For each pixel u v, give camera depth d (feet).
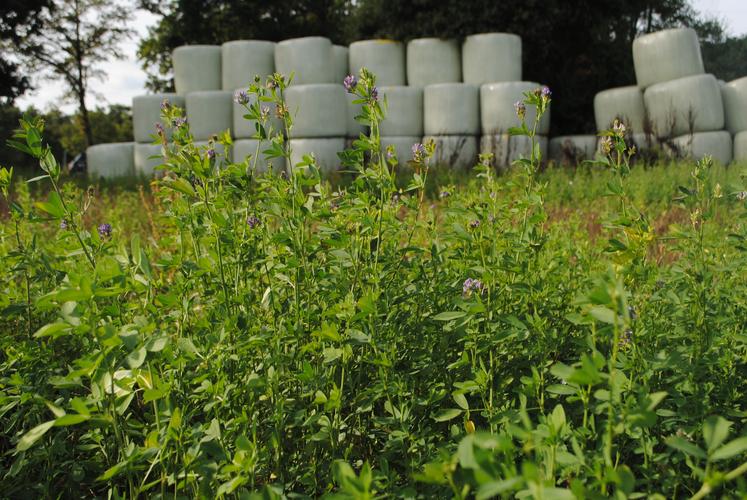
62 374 7.59
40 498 6.48
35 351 7.27
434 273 8.34
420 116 54.80
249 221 7.99
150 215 15.65
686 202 7.35
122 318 6.90
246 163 7.62
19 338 8.18
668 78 51.80
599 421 5.70
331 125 51.49
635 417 3.98
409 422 6.55
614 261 6.38
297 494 5.42
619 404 4.64
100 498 6.02
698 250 7.55
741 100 51.90
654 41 52.16
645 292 7.37
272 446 5.99
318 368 6.72
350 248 7.46
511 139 52.39
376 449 7.20
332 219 8.20
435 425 7.20
